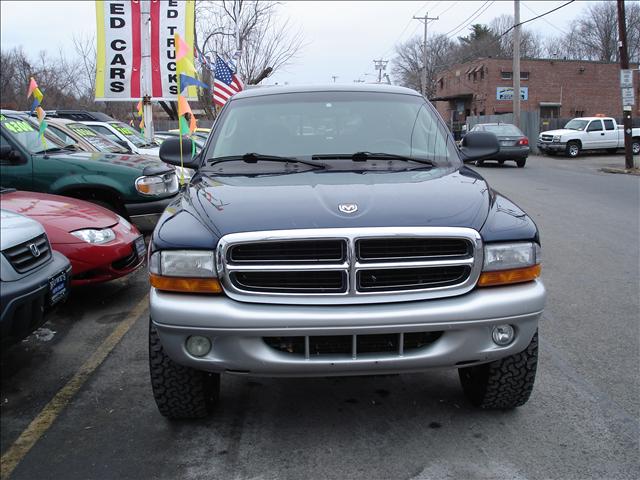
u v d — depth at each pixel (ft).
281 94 14.87
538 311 9.61
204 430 10.91
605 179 56.59
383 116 14.11
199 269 9.29
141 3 43.39
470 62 186.91
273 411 11.64
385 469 9.60
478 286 9.52
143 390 12.58
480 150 14.12
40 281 12.24
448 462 9.77
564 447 10.18
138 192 22.81
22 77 100.48
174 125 99.14
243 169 12.53
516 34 97.81
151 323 10.26
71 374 13.47
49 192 22.39
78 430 10.94
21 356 14.53
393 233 9.14
